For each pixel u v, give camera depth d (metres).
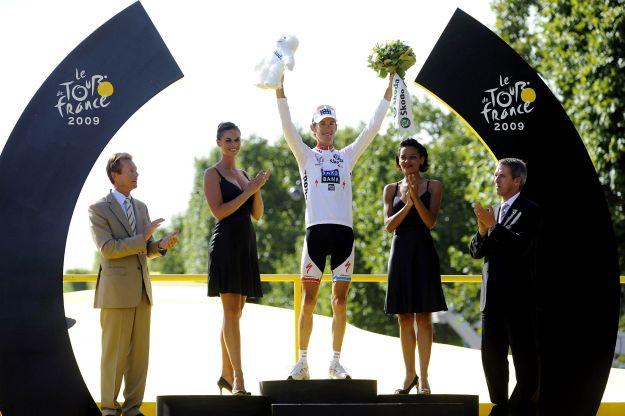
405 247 10.91
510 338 10.46
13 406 10.52
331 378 10.81
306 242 10.97
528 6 30.80
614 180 25.39
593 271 11.09
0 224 10.64
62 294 10.68
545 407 10.96
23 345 10.59
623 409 11.87
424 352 10.88
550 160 11.16
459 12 11.31
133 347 10.75
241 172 11.13
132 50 10.95
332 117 11.17
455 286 34.47
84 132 10.84
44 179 10.75
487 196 28.70
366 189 36.62
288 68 10.88
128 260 10.68
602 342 11.02
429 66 11.28
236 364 10.56
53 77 10.84
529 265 10.56
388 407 9.85
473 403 10.26
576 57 26.16
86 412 10.62
